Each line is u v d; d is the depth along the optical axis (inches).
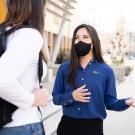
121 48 1370.6
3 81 69.5
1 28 76.9
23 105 74.0
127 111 399.9
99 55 135.1
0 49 73.7
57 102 135.2
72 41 134.4
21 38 73.9
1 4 226.5
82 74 132.6
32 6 79.0
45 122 287.0
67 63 137.8
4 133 76.2
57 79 140.0
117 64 955.3
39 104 76.1
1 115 74.2
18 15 78.2
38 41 75.4
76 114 130.3
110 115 378.0
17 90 71.6
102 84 132.2
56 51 568.4
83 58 134.4
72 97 128.5
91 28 133.6
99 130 131.5
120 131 308.2
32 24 78.7
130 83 819.4
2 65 70.5
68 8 540.7
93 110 129.9
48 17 810.2
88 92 129.9
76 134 130.8
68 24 1070.4
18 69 71.6
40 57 79.4
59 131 135.0
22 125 76.9
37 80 80.4
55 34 892.0
